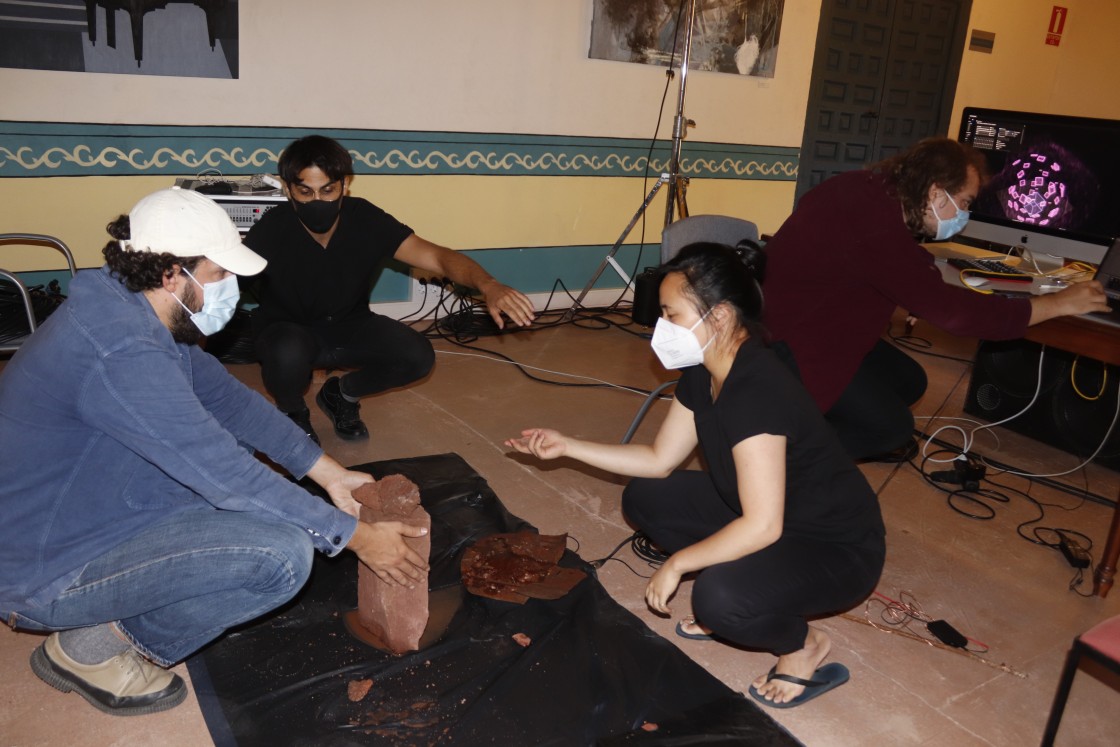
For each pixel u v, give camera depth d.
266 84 3.87
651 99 4.91
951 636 2.25
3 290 3.07
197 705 1.84
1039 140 3.29
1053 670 2.19
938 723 1.96
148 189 3.76
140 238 1.49
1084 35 6.36
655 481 2.22
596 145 4.83
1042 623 2.38
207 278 1.58
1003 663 2.20
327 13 3.90
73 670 1.74
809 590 1.80
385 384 3.08
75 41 3.46
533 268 4.91
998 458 3.45
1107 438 3.35
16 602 1.56
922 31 5.79
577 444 2.06
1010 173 3.41
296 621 2.10
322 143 2.72
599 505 2.80
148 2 3.54
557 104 4.62
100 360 1.46
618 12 4.61
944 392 4.17
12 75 3.38
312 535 1.70
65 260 3.68
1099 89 6.31
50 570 1.56
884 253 2.21
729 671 2.07
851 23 5.47
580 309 5.03
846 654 2.18
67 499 1.56
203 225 1.53
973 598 2.47
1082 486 3.24
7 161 3.47
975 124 3.52
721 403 1.71
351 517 1.73
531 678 1.94
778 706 1.96
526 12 4.37
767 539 1.67
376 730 1.77
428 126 4.30
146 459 1.57
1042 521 2.96
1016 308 2.35
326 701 1.84
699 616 1.83
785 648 1.89
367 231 2.95
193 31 3.66
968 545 2.77
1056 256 3.38
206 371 1.85
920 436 3.62
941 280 2.25
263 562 1.67
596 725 1.83
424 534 1.86
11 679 1.88
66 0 3.40
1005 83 6.34
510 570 2.32
